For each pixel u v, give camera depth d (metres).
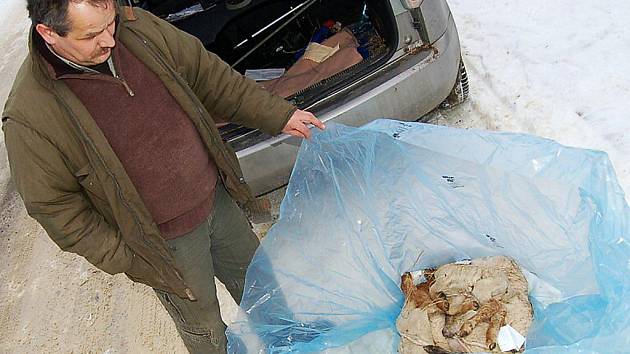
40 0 1.35
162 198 1.80
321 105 2.50
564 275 1.89
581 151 1.92
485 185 1.96
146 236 1.75
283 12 3.20
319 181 2.09
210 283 2.04
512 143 1.99
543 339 1.73
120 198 1.67
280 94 2.65
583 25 3.21
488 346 1.74
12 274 3.35
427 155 2.04
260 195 2.68
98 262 1.73
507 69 3.14
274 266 1.99
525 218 1.94
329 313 1.98
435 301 1.88
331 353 1.95
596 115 2.78
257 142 2.49
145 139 1.71
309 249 2.02
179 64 1.77
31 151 1.52
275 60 3.16
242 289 2.30
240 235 2.14
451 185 2.00
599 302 1.72
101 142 1.59
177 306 2.02
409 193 2.04
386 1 2.41
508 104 2.98
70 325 2.92
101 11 1.41
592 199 1.83
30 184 1.55
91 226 1.69
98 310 2.94
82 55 1.47
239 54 3.18
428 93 2.59
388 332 1.98
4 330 3.04
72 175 1.61
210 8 3.15
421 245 2.08
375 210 2.06
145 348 2.66
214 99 1.93
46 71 1.50
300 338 1.94
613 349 1.59
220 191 2.01
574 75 2.98
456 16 3.59
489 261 1.95
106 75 1.58
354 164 2.09
